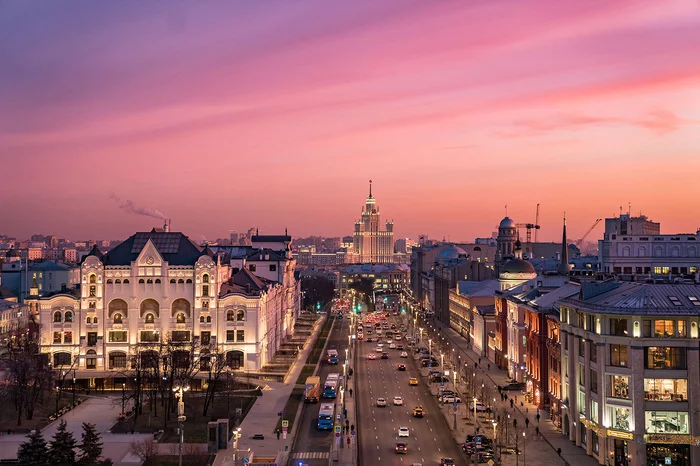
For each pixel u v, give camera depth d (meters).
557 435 142.62
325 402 178.50
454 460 127.12
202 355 196.00
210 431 133.00
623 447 121.31
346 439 139.00
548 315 161.75
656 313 118.44
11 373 165.75
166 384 170.25
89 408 169.00
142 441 136.50
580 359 134.00
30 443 124.12
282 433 144.12
